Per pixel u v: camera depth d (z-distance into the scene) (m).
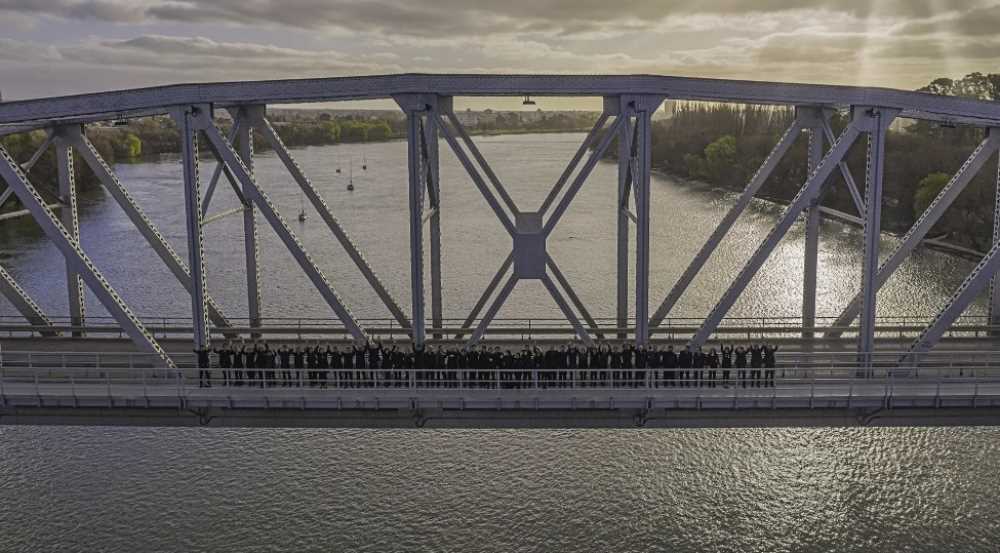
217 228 90.25
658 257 77.31
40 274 68.69
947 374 27.39
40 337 33.84
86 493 34.44
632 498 35.12
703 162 134.75
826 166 26.94
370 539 31.86
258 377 26.45
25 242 80.56
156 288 65.06
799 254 77.94
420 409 23.97
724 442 40.19
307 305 60.38
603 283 66.94
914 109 26.14
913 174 88.75
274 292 64.12
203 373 25.95
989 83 129.50
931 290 62.56
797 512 33.94
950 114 26.25
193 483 35.53
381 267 72.00
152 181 134.88
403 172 161.25
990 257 26.17
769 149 122.38
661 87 26.30
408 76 25.91
